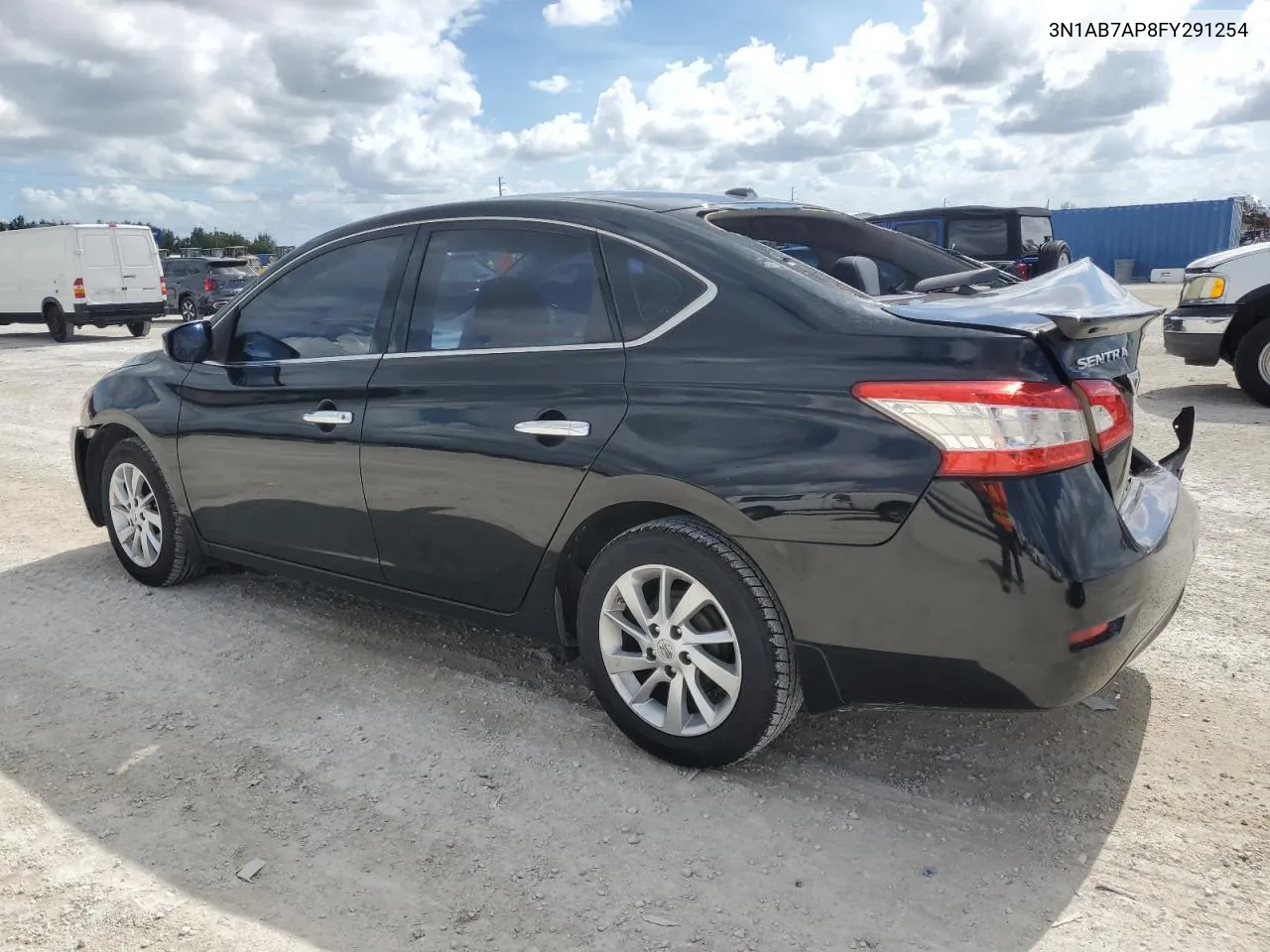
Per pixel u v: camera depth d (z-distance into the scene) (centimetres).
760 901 247
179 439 430
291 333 396
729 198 360
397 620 429
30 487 695
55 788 304
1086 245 3431
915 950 230
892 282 388
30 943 236
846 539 260
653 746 308
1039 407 247
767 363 276
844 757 313
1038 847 267
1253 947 229
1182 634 400
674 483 282
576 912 245
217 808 292
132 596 465
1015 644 249
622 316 306
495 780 303
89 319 2011
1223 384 991
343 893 253
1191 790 292
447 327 344
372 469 355
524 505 316
